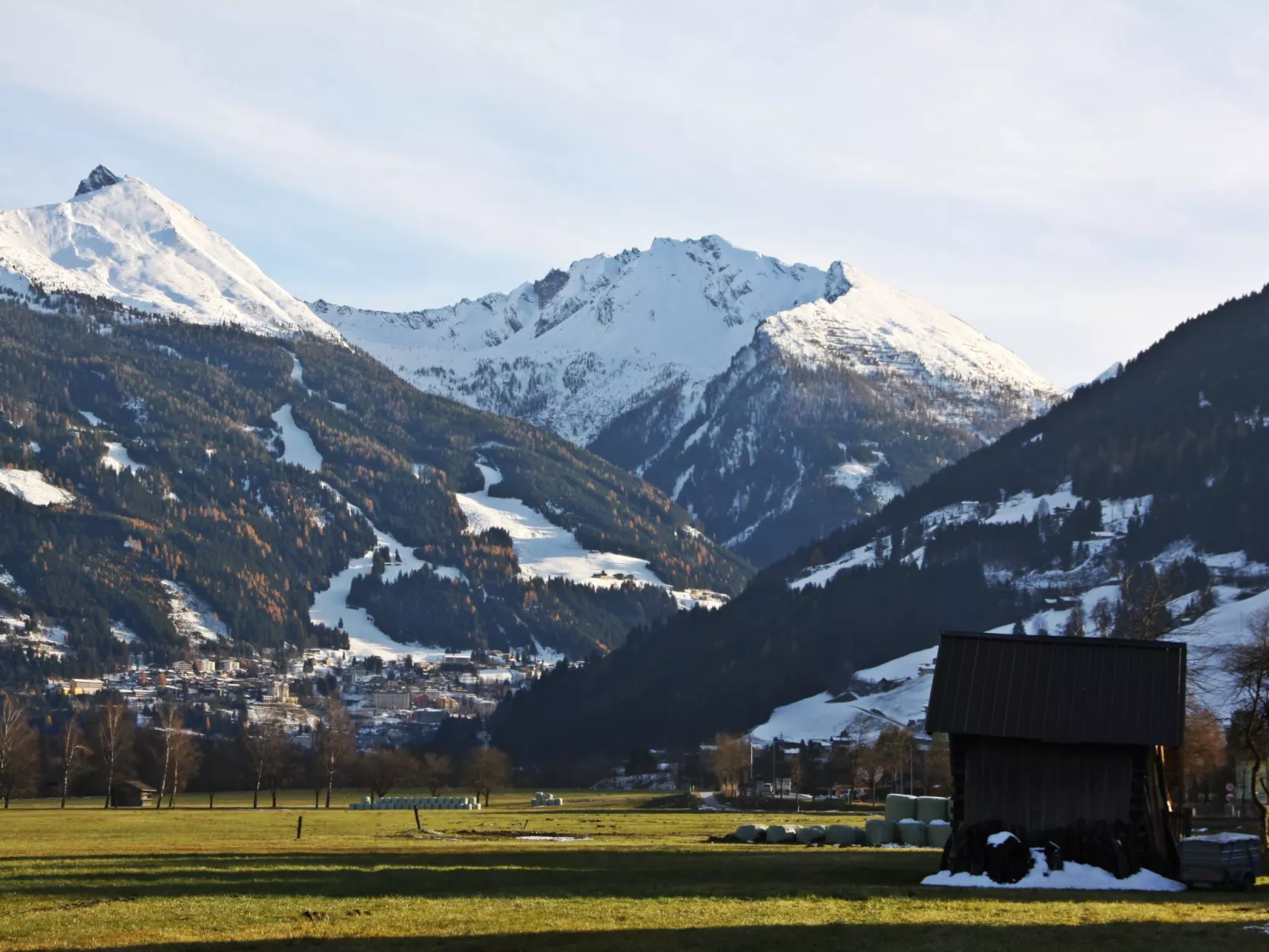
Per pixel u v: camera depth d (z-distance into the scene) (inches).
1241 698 3179.1
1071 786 2129.7
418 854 2815.0
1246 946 1440.7
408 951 1425.9
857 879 2212.1
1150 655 2143.2
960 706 2144.4
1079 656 2161.7
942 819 3376.0
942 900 1868.8
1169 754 2684.5
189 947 1444.4
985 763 2162.9
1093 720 2098.9
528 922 1632.6
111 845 3267.7
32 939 1502.2
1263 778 2743.6
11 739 7445.9
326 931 1551.4
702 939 1507.1
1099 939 1508.4
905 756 7386.8
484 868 2396.7
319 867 2378.2
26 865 2410.2
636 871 2373.3
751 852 2967.5
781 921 1643.7
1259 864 2161.7
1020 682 2150.6
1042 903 1833.2
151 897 1888.5
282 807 7204.7
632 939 1503.4
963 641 2212.1
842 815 5718.5
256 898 1873.8
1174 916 1704.0
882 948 1451.8
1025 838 2128.4
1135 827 2101.4
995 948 1445.6
